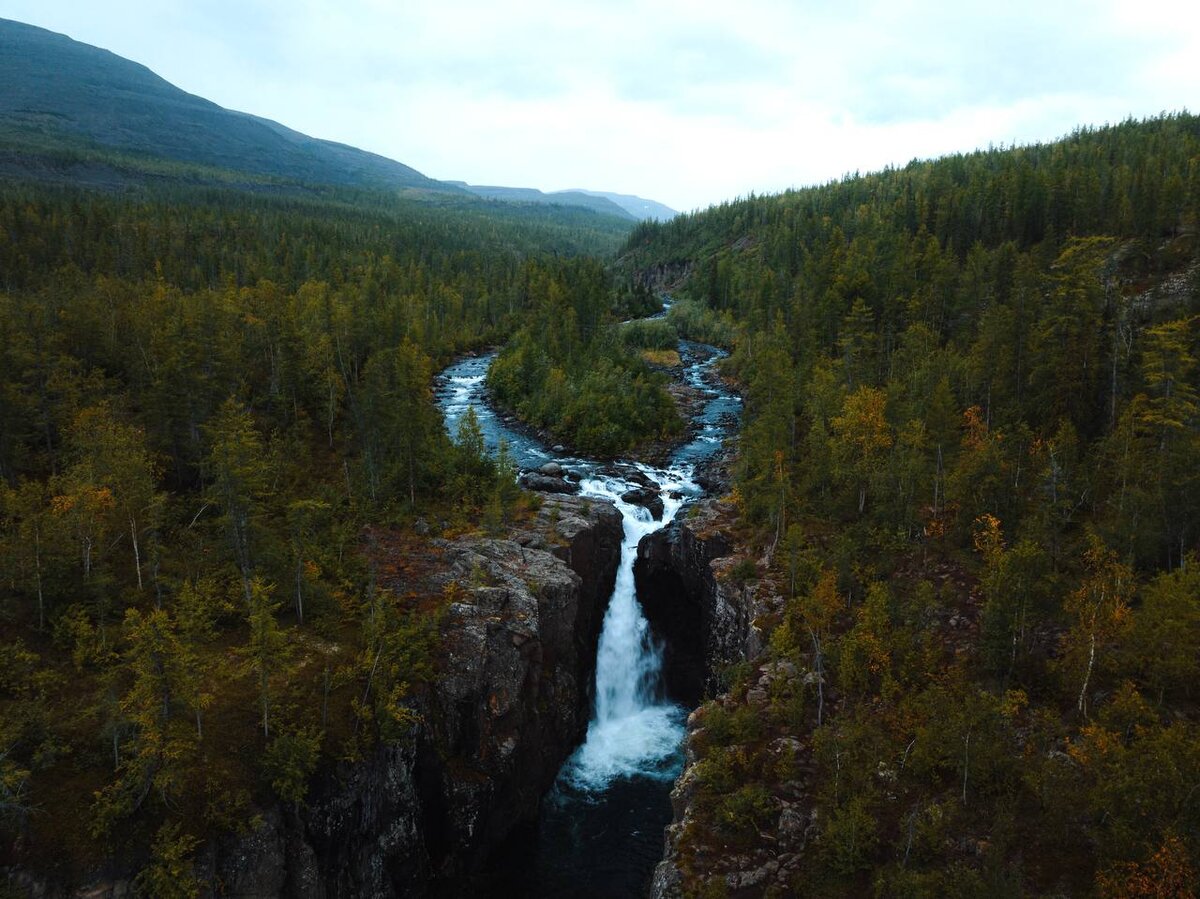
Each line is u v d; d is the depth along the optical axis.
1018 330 71.94
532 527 61.28
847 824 32.03
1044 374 65.81
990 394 69.94
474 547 54.97
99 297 92.44
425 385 81.12
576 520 62.00
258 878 30.44
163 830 28.55
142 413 59.06
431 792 39.22
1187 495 44.50
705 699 48.97
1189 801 25.61
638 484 79.31
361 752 35.00
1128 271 108.38
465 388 121.12
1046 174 145.38
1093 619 35.59
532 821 44.25
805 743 40.00
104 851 27.83
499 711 42.44
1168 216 115.06
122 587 42.56
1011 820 30.88
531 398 106.12
